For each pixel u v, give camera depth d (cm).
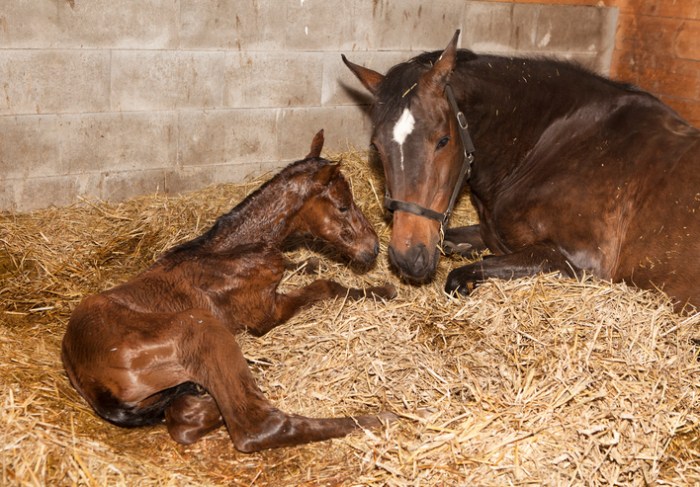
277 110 558
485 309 347
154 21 495
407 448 282
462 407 297
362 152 587
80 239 458
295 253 448
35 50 463
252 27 529
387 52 589
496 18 624
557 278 364
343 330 346
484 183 411
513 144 399
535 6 638
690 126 383
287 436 285
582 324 328
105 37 482
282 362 337
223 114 538
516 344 324
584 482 270
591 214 374
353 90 586
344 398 316
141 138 513
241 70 534
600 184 375
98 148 501
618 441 276
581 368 304
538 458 274
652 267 360
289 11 539
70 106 484
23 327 372
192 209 499
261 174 566
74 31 471
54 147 486
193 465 288
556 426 284
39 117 476
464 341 334
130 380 286
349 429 294
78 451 276
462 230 469
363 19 569
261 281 347
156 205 501
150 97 508
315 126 578
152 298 316
